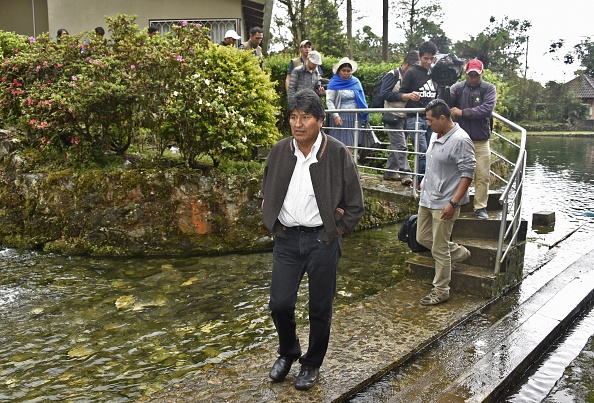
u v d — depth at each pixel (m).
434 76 6.55
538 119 45.91
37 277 5.68
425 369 3.80
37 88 6.71
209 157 7.57
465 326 4.54
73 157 6.75
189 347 4.23
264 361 3.79
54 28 10.62
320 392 3.37
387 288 5.33
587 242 7.43
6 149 7.00
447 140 4.71
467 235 5.76
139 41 6.85
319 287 3.26
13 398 3.49
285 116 11.05
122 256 6.41
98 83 6.31
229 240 6.67
